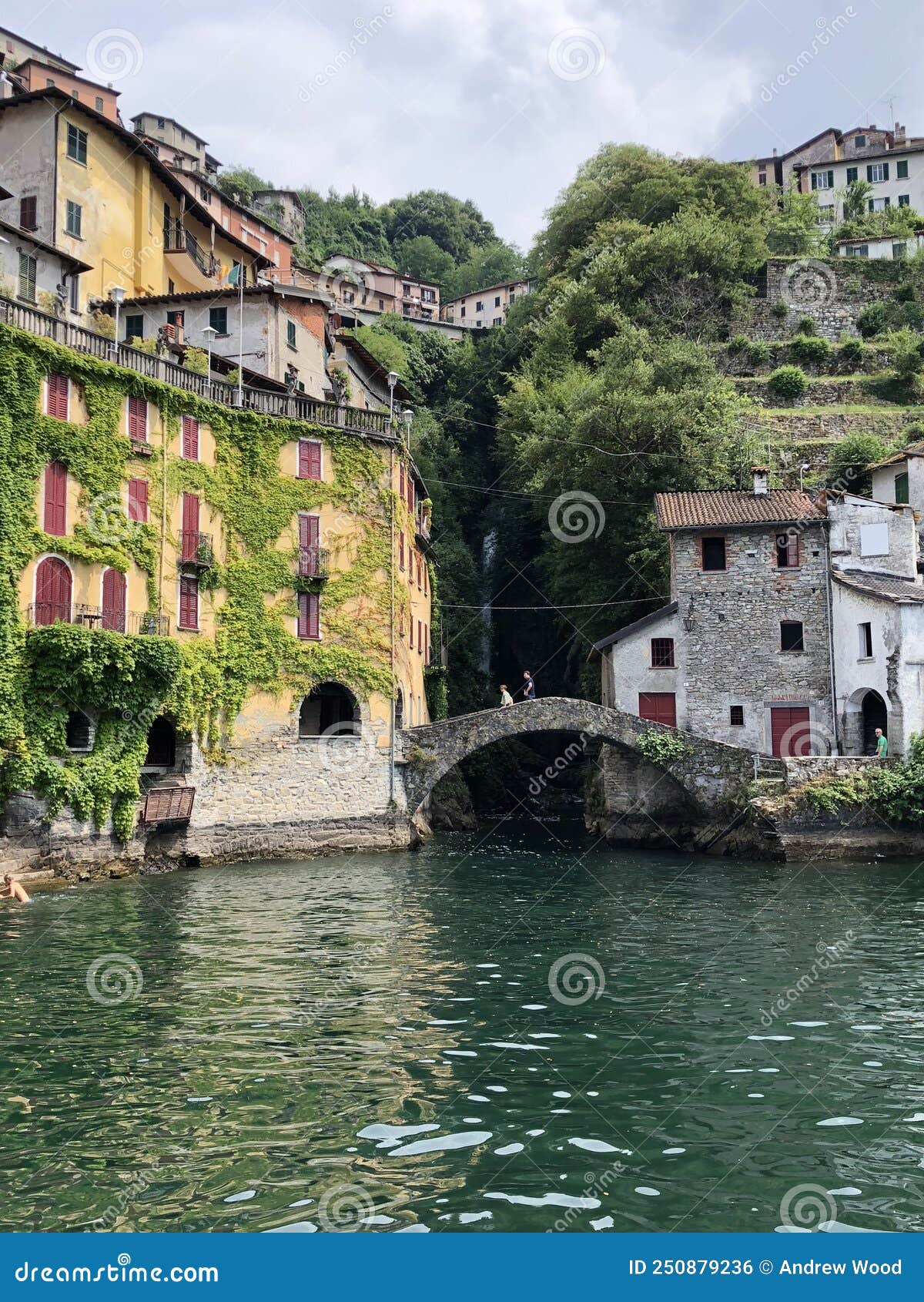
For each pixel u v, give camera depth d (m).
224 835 32.44
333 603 36.16
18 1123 10.48
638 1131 10.48
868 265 72.19
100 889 25.98
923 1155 9.96
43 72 66.25
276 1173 9.45
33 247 37.31
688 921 21.50
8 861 25.88
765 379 65.06
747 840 32.00
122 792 28.78
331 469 36.75
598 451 47.31
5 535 26.81
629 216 72.69
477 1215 8.76
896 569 36.66
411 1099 11.27
